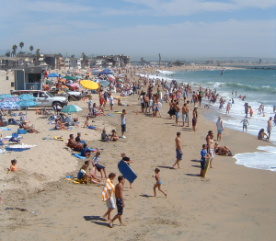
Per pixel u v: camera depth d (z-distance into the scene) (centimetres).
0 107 1727
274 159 1489
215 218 845
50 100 2494
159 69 17638
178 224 798
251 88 5988
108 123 2112
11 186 949
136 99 3644
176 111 2253
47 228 730
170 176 1209
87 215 823
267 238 732
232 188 1096
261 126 2409
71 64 13038
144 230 753
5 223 734
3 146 1341
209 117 2795
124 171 1056
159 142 1727
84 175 1080
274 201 976
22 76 2961
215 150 1593
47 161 1232
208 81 8481
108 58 16212
